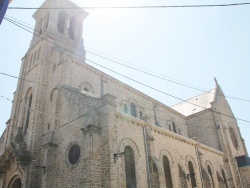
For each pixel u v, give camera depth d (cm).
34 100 2408
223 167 3266
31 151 2073
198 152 2691
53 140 1977
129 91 3141
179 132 3859
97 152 1577
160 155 2083
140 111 3150
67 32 3234
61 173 1794
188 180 2278
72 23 3466
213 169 2908
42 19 3438
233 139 4053
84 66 2581
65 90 2167
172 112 3916
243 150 4178
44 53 2691
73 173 1670
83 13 3616
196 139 2939
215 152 3219
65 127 1959
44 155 1942
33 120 2255
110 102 1733
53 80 2441
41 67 2572
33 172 1969
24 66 3059
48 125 2173
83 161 1569
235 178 3366
